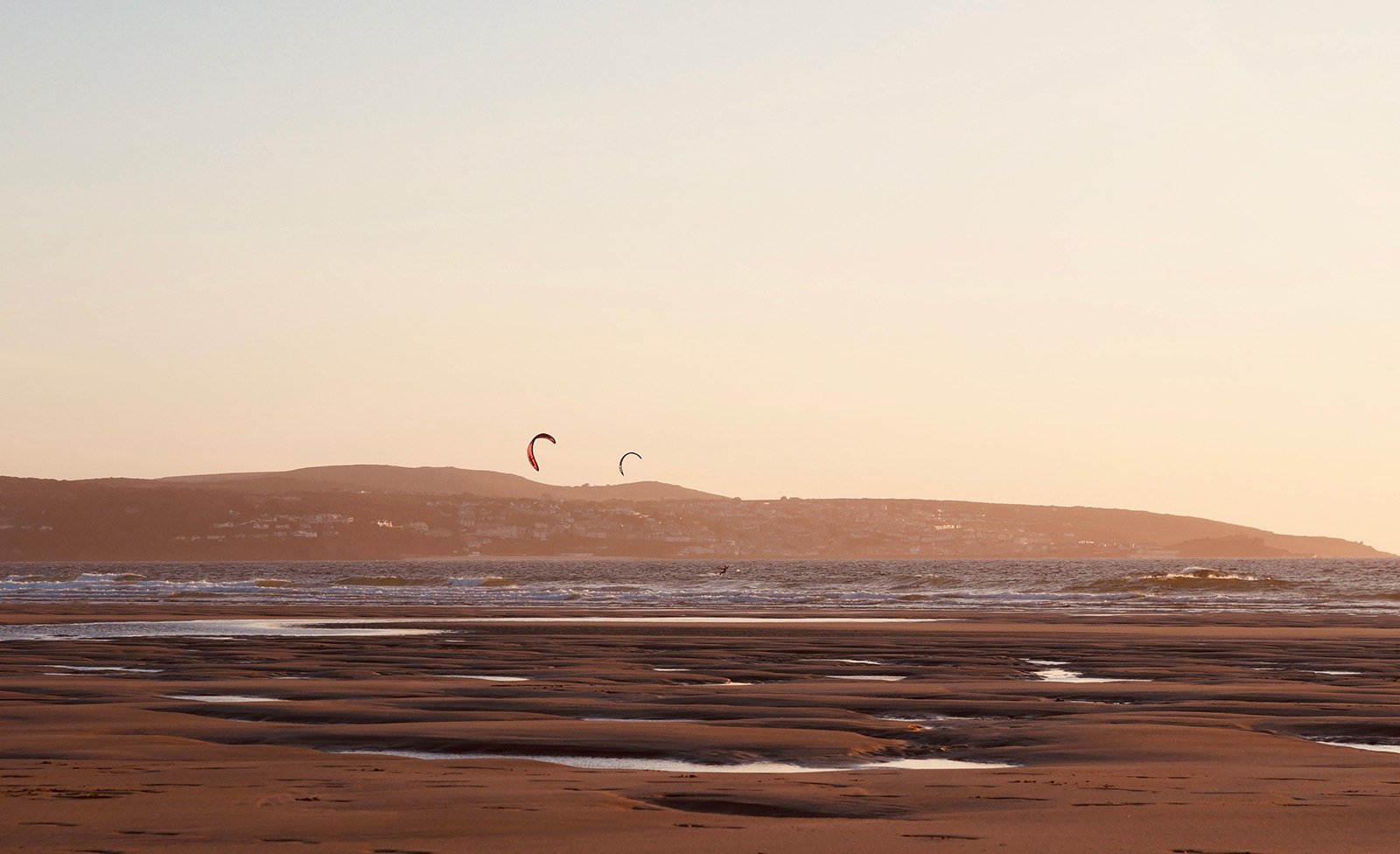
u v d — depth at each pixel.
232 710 14.38
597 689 17.42
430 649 26.55
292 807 8.23
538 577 160.38
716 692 16.88
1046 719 13.95
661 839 7.25
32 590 98.94
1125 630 35.53
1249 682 19.06
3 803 8.34
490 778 9.60
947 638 31.28
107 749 11.23
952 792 9.00
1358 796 8.74
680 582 130.12
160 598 75.81
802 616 47.97
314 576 168.62
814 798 8.71
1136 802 8.52
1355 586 93.81
